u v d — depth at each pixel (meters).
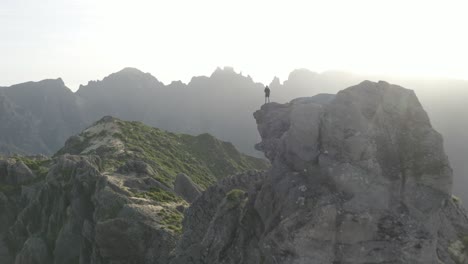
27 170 99.69
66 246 71.12
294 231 22.84
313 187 24.20
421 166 23.34
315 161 24.97
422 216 22.70
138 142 139.38
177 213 62.97
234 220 29.91
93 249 61.75
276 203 25.42
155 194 72.62
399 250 21.98
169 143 155.12
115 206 62.94
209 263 29.48
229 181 38.00
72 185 78.94
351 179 23.23
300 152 25.61
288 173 25.73
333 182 23.75
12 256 81.88
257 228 27.39
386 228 22.36
